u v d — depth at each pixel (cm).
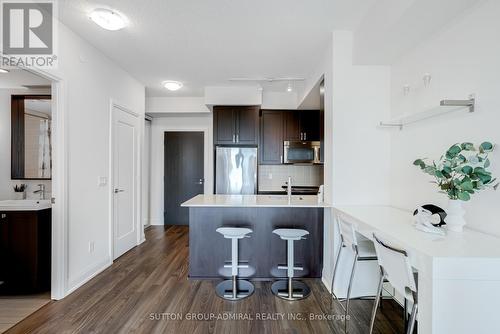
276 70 349
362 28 229
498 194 146
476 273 113
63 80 237
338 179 252
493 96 149
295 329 192
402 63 235
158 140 529
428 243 132
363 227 185
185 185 529
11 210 240
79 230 258
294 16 224
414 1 160
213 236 282
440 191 174
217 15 223
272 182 503
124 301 229
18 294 240
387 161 254
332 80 252
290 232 240
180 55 303
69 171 244
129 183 370
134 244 384
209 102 433
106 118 308
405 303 181
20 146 321
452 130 179
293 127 470
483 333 113
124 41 271
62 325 194
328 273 263
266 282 275
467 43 166
